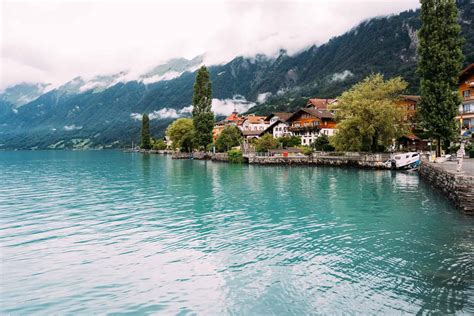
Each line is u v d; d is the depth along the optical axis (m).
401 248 19.77
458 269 16.53
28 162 122.12
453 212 28.64
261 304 13.84
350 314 12.90
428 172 46.41
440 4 53.19
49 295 15.01
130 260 18.89
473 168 38.41
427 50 54.12
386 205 32.59
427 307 13.17
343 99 75.69
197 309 13.60
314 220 27.16
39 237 23.61
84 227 26.11
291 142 106.94
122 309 13.74
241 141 115.75
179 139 147.88
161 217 28.98
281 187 45.91
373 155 69.31
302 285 15.34
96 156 179.12
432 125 54.34
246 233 23.69
